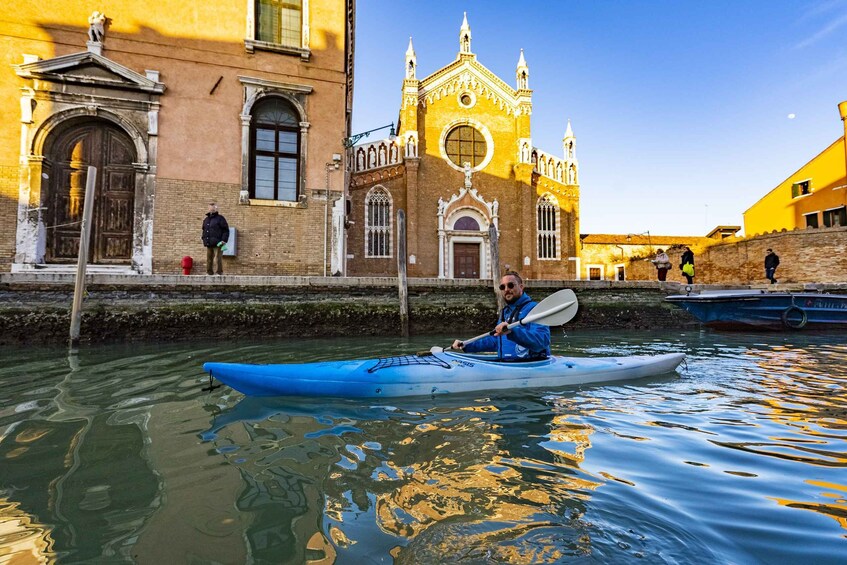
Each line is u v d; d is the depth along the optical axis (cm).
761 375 529
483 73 2458
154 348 750
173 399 403
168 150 1130
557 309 491
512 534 183
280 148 1238
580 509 204
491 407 386
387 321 1016
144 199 1110
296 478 241
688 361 634
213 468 254
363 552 171
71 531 187
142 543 178
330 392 415
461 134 2452
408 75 2336
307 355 682
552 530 186
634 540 179
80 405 380
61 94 1059
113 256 1111
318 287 977
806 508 206
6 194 1030
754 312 1094
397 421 345
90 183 780
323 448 286
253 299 926
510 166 2475
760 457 270
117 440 297
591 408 383
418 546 175
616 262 3209
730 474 244
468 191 2391
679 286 1299
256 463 261
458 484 232
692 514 200
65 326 802
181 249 1130
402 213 1054
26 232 1034
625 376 504
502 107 2486
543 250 2475
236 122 1183
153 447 285
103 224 1107
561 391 445
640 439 304
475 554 169
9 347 750
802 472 247
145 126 1117
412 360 458
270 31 1247
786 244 2103
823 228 1977
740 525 191
